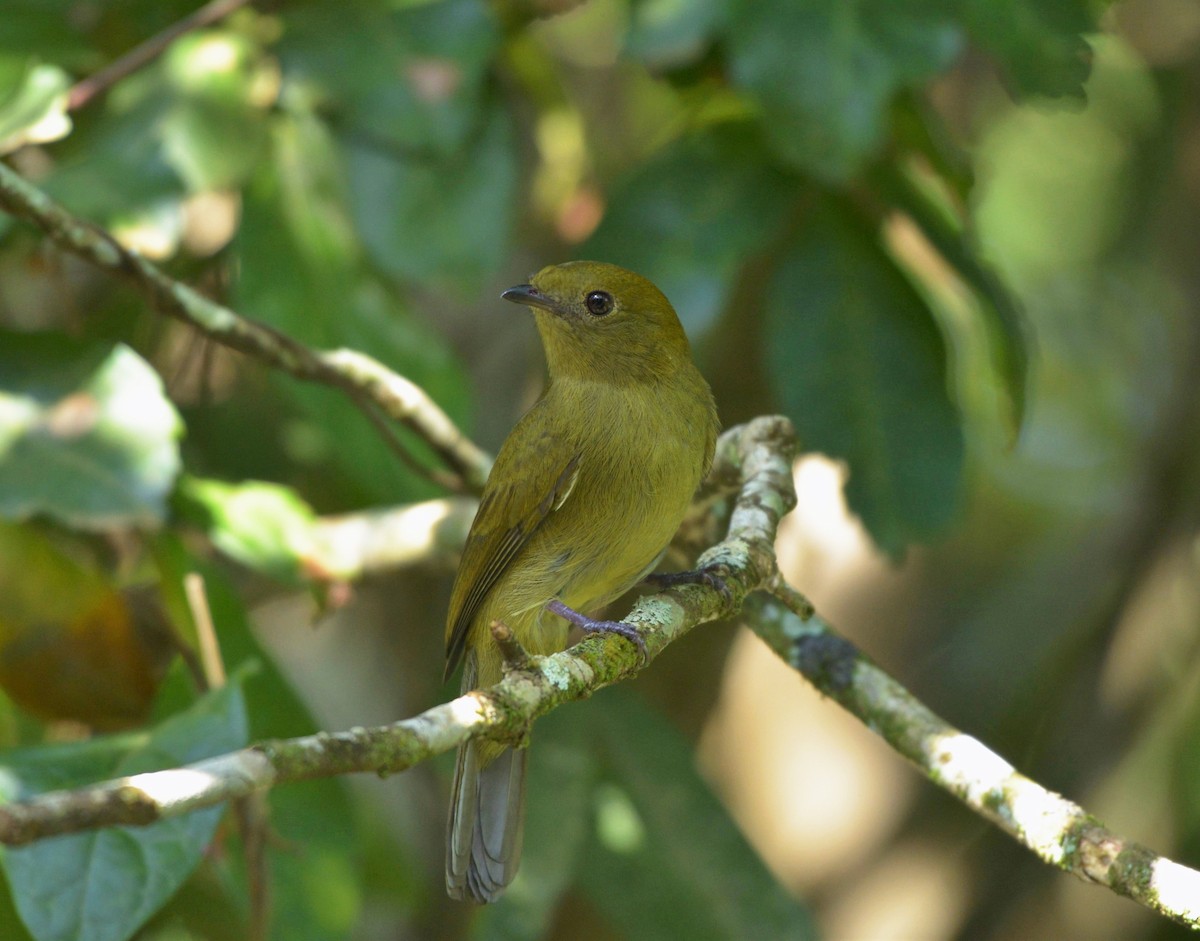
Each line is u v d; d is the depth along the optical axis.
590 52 15.50
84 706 9.85
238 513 10.35
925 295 10.68
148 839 8.14
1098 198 17.06
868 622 15.30
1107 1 10.42
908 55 9.16
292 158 10.36
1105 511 16.58
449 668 9.52
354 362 9.90
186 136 9.88
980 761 8.05
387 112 10.12
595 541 9.05
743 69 9.16
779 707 15.38
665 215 9.81
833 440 9.71
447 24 10.27
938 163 10.10
